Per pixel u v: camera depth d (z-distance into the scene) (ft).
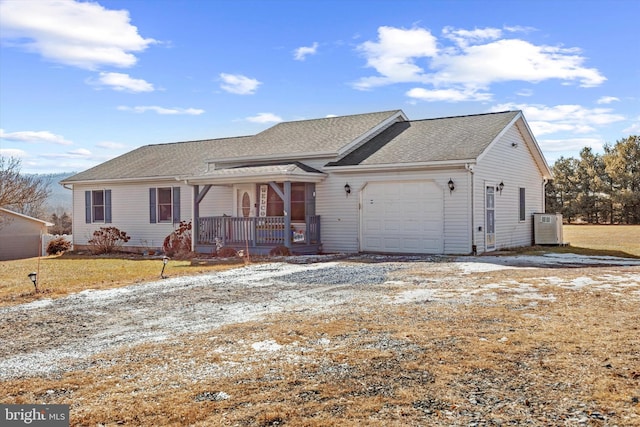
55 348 19.75
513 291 28.32
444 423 11.82
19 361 18.20
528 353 16.72
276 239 54.75
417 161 50.52
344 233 56.18
